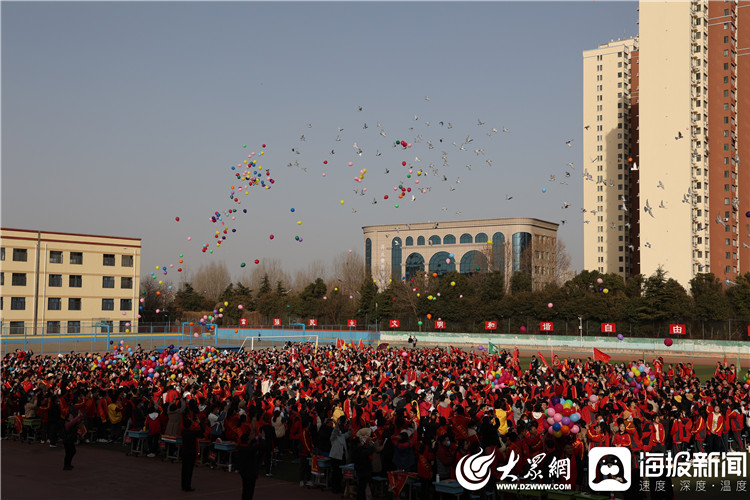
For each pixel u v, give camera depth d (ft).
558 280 385.09
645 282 261.65
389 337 287.89
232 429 62.54
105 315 269.64
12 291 243.60
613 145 440.86
